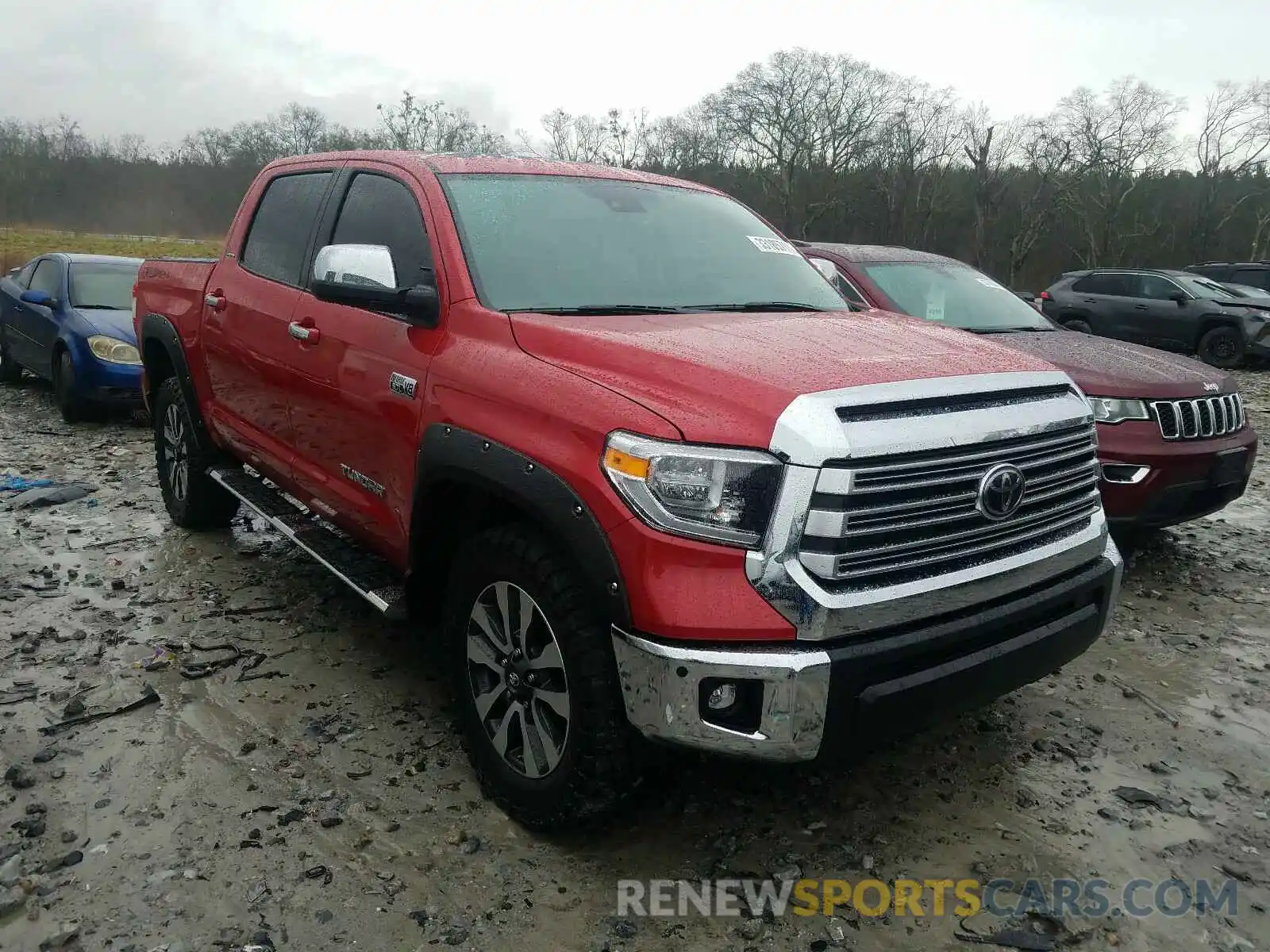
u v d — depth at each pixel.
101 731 3.29
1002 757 3.33
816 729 2.31
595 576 2.40
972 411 2.53
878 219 56.28
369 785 3.02
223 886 2.54
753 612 2.28
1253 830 2.94
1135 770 3.27
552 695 2.63
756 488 2.29
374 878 2.59
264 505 4.29
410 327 3.19
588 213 3.56
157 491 6.44
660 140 58.38
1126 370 4.97
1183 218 51.69
